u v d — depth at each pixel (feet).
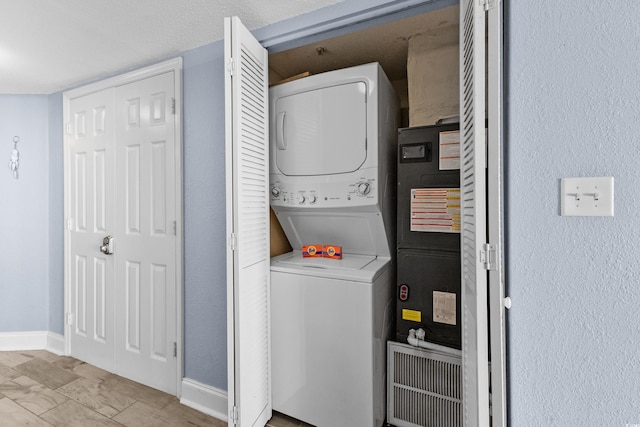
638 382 3.07
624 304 3.09
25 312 8.93
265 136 5.67
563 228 3.29
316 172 5.78
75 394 6.78
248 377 5.00
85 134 8.15
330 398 5.31
